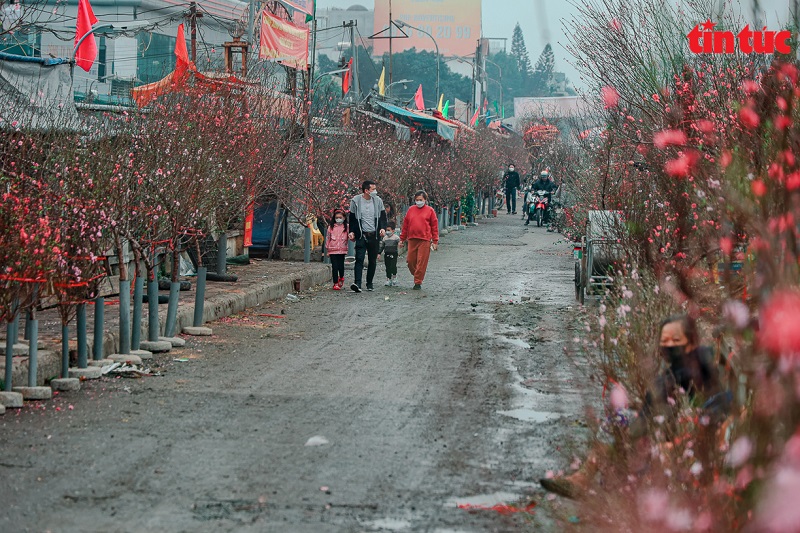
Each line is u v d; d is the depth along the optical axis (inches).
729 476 191.9
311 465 294.7
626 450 239.5
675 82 517.7
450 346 521.3
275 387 406.9
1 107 486.9
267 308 666.2
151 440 318.7
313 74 1096.2
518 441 327.0
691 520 183.6
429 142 1704.0
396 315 645.3
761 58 468.8
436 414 364.8
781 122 201.3
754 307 189.8
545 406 378.9
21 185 431.8
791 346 140.2
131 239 467.8
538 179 1737.2
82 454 300.5
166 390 396.2
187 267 751.1
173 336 511.2
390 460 302.2
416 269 812.0
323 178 938.1
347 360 474.0
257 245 964.6
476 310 674.8
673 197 338.0
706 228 291.3
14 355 406.0
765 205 188.9
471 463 300.7
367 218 787.4
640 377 259.9
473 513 254.2
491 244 1334.9
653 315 324.2
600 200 713.0
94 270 430.9
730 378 224.5
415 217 808.3
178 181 523.2
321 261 942.4
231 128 710.5
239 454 304.3
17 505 252.7
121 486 270.4
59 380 390.6
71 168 455.2
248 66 907.4
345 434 332.2
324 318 624.7
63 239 407.5
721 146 324.8
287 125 904.3
